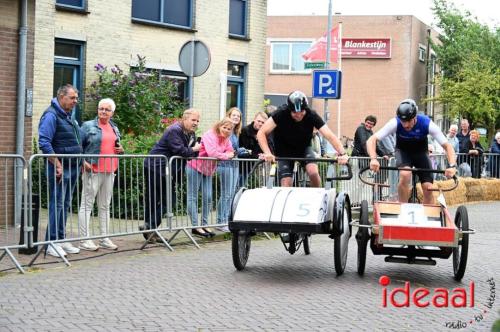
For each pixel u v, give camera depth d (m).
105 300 7.79
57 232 9.69
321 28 45.75
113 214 10.62
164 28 19.27
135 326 6.86
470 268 10.31
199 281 8.87
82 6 17.33
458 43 44.97
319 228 8.86
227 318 7.24
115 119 17.23
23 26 12.89
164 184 11.39
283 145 9.92
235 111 12.90
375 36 44.91
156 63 19.11
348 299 8.19
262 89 22.19
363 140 16.50
